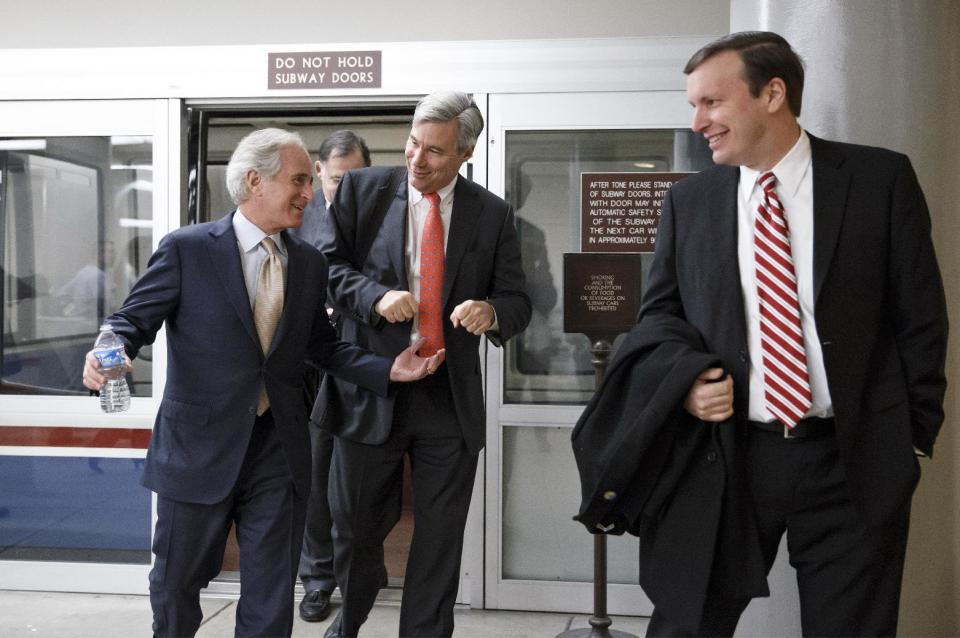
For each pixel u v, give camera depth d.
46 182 5.08
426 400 3.63
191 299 3.18
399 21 5.38
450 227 3.70
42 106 5.06
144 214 5.04
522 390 4.86
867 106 3.24
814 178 2.53
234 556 5.67
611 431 2.65
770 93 2.53
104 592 5.02
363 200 3.75
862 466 2.46
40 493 5.07
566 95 4.80
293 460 3.25
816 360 2.53
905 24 3.23
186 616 3.21
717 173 2.70
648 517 2.61
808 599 2.57
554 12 5.27
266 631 3.17
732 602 2.62
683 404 2.54
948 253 3.32
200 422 3.16
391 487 3.74
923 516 3.31
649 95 4.76
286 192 3.21
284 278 3.28
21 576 5.05
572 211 4.84
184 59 4.96
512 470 4.88
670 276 2.76
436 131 3.52
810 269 2.54
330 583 4.71
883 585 2.50
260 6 5.46
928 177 3.27
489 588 4.84
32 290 5.09
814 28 3.28
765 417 2.55
